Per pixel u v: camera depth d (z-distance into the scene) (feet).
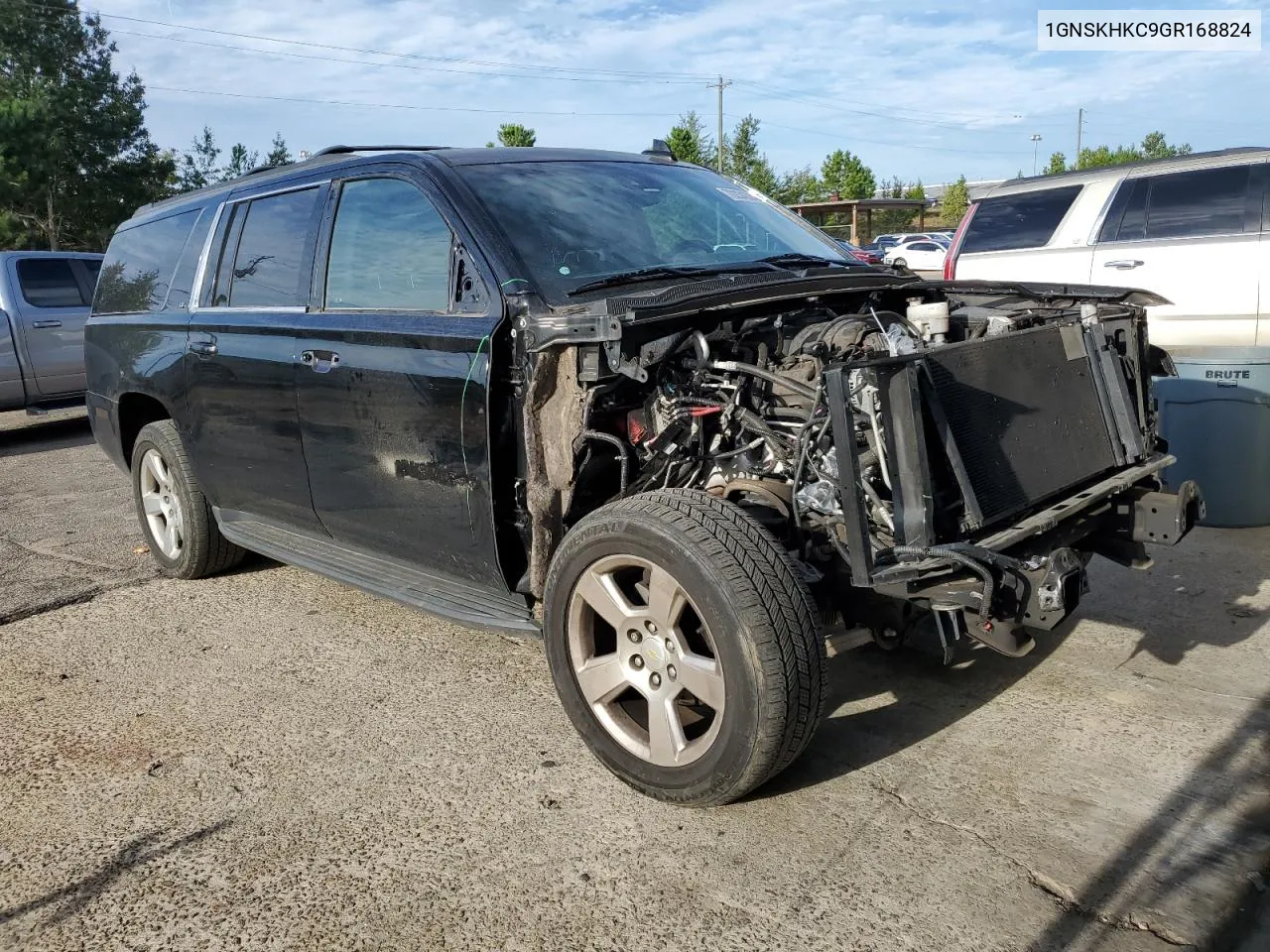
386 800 10.32
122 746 11.73
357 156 13.57
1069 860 8.87
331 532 14.15
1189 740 10.89
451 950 8.07
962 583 9.09
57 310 35.37
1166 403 18.12
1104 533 11.99
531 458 10.41
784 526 10.32
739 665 8.82
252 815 10.15
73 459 31.60
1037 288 13.34
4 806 10.52
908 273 14.03
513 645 14.39
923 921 8.14
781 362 11.25
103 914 8.71
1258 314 22.15
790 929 8.12
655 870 8.97
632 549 9.56
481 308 11.03
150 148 122.31
